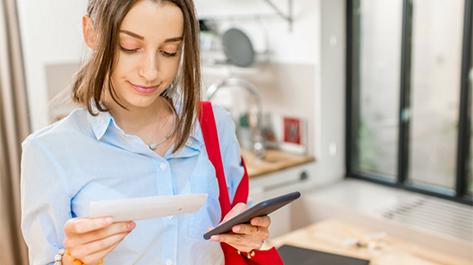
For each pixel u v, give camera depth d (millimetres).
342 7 2422
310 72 2428
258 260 950
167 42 729
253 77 2746
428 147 2281
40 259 780
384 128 2449
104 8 699
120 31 702
